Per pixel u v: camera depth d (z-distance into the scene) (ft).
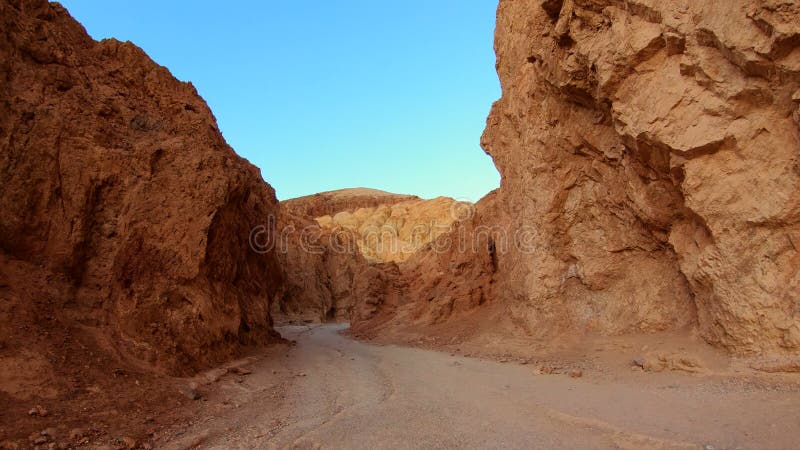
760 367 25.59
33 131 36.09
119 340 34.76
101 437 23.07
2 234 33.14
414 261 136.77
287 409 30.53
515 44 61.62
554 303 52.47
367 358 57.67
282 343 72.28
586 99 46.16
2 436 20.86
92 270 37.32
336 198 427.74
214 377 38.52
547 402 27.37
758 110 27.73
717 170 29.50
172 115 53.52
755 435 17.78
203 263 46.03
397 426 24.48
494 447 20.07
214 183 46.24
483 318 72.59
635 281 44.09
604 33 38.63
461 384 36.01
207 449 22.34
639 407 24.09
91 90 44.68
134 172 41.73
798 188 25.63
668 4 32.01
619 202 45.55
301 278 198.49
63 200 37.01
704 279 31.07
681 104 31.50
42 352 28.17
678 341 35.09
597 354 41.16
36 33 40.63
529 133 56.18
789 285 25.71
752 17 26.11
